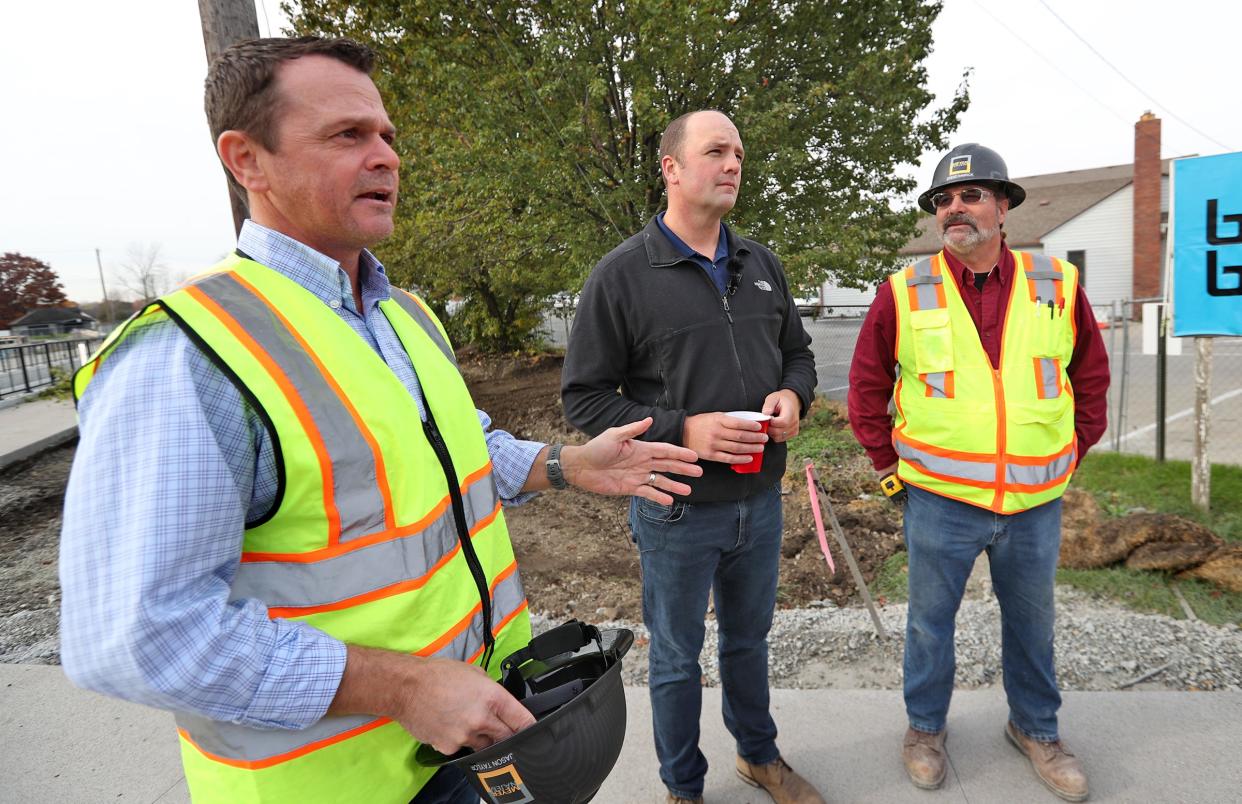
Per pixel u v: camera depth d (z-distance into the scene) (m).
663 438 1.97
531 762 1.07
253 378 0.97
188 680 0.85
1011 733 2.45
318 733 1.04
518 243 8.41
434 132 7.93
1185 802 2.17
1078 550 3.81
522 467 1.53
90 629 0.85
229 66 1.07
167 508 0.86
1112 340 6.25
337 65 1.11
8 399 12.73
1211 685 2.72
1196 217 4.37
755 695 2.26
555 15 7.03
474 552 1.27
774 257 2.34
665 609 2.09
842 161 7.66
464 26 7.33
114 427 0.90
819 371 11.57
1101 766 2.33
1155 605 3.37
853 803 2.26
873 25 7.28
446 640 1.16
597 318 2.09
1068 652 2.96
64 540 0.88
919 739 2.38
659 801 2.29
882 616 3.39
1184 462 5.56
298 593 1.02
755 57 7.16
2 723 2.92
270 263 1.11
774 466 2.13
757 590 2.19
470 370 13.47
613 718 1.19
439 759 1.11
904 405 2.37
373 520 1.06
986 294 2.26
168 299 0.98
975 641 3.08
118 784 2.53
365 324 1.22
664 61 6.58
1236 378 10.97
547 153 6.98
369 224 1.15
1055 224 24.14
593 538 5.16
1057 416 2.21
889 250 8.08
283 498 1.00
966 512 2.25
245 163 1.11
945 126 7.79
